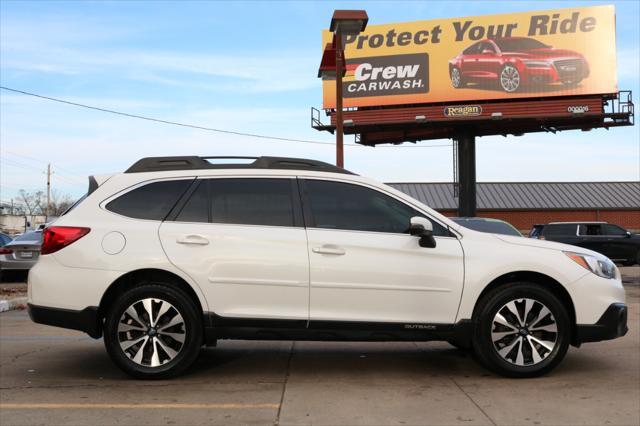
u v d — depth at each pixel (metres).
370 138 37.62
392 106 33.16
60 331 7.88
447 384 5.12
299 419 4.19
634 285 14.91
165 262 5.08
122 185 5.38
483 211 43.91
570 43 31.08
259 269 5.11
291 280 5.12
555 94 31.19
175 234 5.17
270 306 5.12
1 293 12.23
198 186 5.38
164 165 5.53
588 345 6.78
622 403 4.56
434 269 5.19
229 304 5.11
